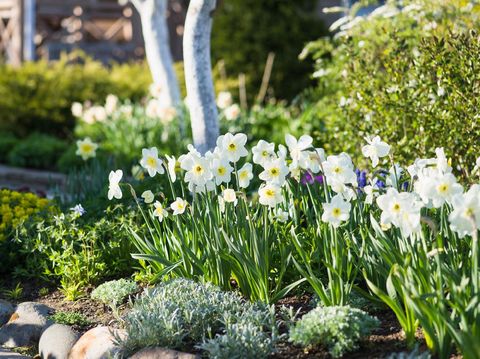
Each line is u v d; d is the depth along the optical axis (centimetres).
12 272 425
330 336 320
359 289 342
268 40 894
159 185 441
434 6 481
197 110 473
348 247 341
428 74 434
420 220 312
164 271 360
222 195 373
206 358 325
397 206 308
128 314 347
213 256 362
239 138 356
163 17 725
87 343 343
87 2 1122
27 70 884
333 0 1016
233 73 903
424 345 315
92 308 382
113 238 416
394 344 320
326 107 532
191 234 374
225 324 332
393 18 512
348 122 469
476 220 295
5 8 1102
